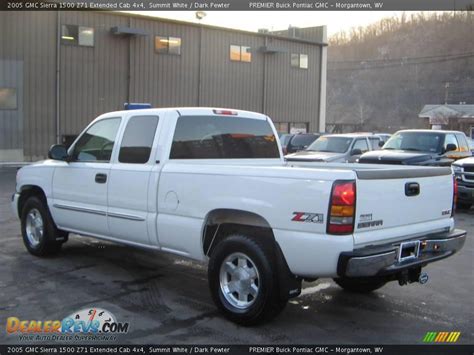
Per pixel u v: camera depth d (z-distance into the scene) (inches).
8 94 942.4
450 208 208.4
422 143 553.9
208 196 195.2
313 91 1424.7
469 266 281.7
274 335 180.7
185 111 227.3
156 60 1112.2
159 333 180.9
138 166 225.6
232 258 192.1
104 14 1036.5
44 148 985.5
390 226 179.0
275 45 1318.9
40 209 279.3
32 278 244.2
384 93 2377.0
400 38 2159.2
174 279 246.2
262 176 180.7
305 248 169.3
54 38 981.8
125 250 303.4
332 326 190.4
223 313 193.0
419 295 229.3
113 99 1060.5
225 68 1228.5
